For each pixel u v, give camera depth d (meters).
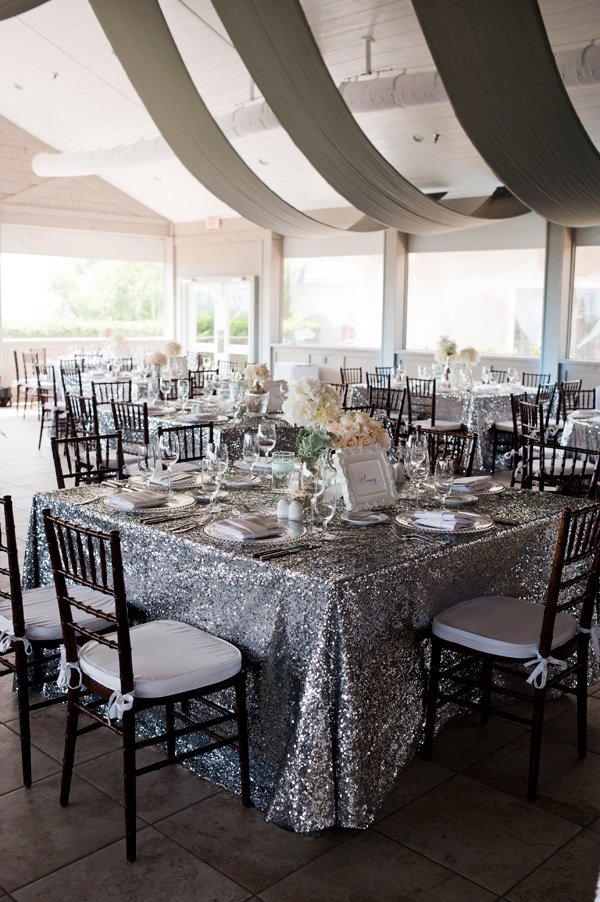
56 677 3.23
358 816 2.34
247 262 13.73
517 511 3.17
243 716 2.50
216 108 9.58
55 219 13.27
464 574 2.82
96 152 10.82
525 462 6.06
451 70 5.03
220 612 2.64
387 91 7.05
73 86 10.42
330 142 6.66
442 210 8.55
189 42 8.24
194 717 2.77
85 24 8.69
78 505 3.16
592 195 6.87
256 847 2.35
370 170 7.24
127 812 2.27
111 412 6.95
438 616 2.76
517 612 2.82
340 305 12.80
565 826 2.47
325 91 5.81
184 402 7.12
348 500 2.99
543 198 6.95
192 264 14.68
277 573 2.42
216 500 3.26
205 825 2.45
